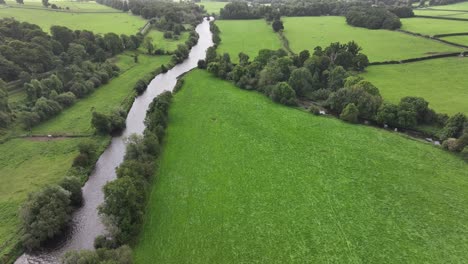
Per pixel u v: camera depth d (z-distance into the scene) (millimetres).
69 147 78438
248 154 75438
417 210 57875
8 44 112688
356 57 117500
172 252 50594
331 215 57406
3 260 48594
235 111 96250
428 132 81875
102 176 69938
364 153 74312
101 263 42344
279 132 84438
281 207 59500
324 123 88188
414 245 51156
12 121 87000
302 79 104250
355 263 48594
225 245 51938
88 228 56219
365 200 60562
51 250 51875
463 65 116312
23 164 71688
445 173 66625
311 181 65938
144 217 57031
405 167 68938
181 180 66938
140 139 72812
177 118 93062
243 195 62625
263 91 108375
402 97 96250
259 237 53312
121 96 108000
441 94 97125
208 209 59250
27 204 53312
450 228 54000
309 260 49188
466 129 73375
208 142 80625
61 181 60531
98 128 83750
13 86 103312
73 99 100562
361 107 89375
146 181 63594
